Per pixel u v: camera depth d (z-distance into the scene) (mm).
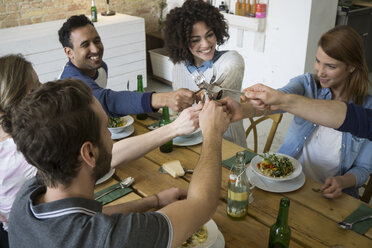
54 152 735
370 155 1682
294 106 1175
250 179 1538
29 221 753
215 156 944
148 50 5336
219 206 1396
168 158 1758
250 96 1199
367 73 1622
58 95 741
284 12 4059
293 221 1305
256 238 1227
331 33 1563
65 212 744
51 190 808
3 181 1261
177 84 2332
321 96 1771
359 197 1807
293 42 4098
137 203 1271
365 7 4543
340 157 1742
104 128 828
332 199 1431
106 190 1512
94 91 1775
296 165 1610
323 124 1171
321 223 1292
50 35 3756
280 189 1477
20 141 745
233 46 4777
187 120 1253
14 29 3973
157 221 767
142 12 5152
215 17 2004
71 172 771
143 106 1646
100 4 4672
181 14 2000
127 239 715
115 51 4301
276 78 4441
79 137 749
